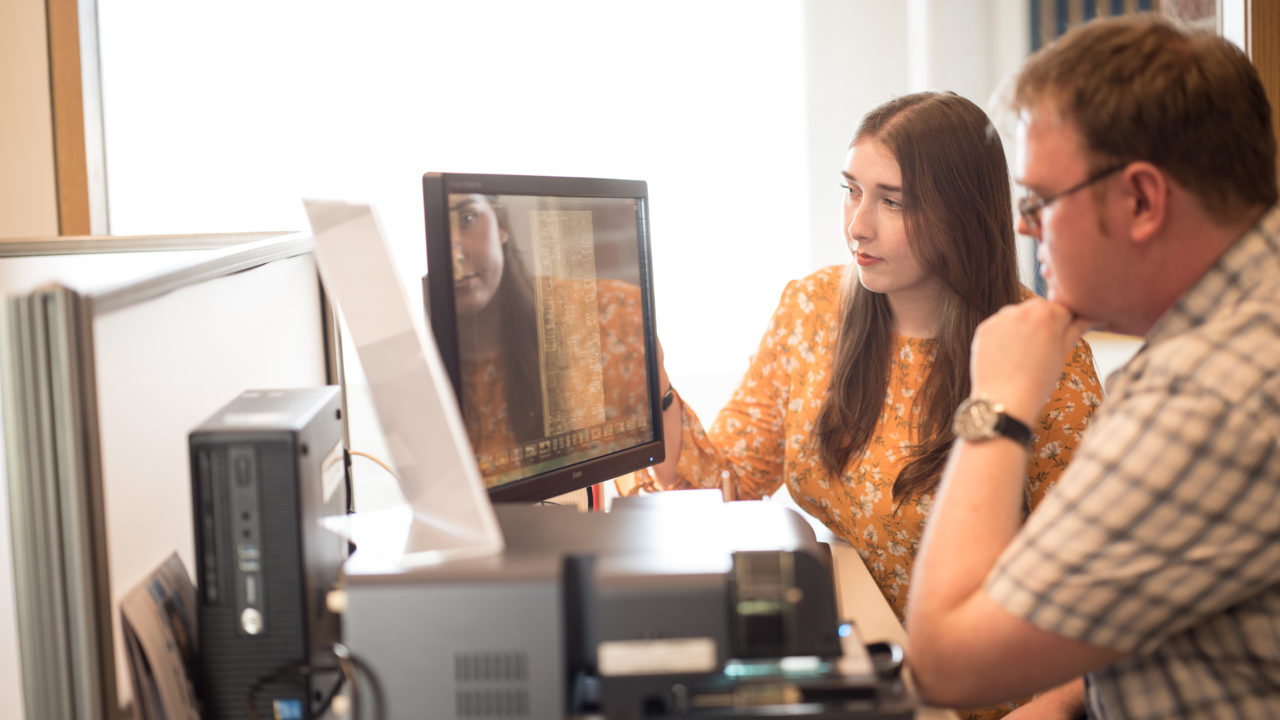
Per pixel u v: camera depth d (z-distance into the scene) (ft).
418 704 2.51
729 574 2.60
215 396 3.93
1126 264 2.71
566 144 13.37
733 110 13.44
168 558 3.29
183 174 12.96
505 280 3.61
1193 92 2.55
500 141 13.29
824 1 13.09
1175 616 2.52
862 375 4.95
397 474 3.21
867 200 4.71
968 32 12.96
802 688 2.57
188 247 5.62
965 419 2.92
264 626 2.88
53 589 2.59
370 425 12.62
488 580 2.49
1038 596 2.56
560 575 2.50
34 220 11.09
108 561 2.65
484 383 3.52
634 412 4.34
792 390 5.35
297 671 2.87
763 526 2.93
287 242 5.14
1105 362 12.05
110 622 2.65
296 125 13.00
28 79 10.86
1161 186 2.58
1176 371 2.52
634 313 4.33
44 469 2.56
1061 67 2.69
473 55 13.08
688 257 13.73
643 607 2.50
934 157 4.57
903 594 4.88
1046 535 2.58
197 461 2.85
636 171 13.52
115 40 12.59
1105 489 2.51
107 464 2.82
